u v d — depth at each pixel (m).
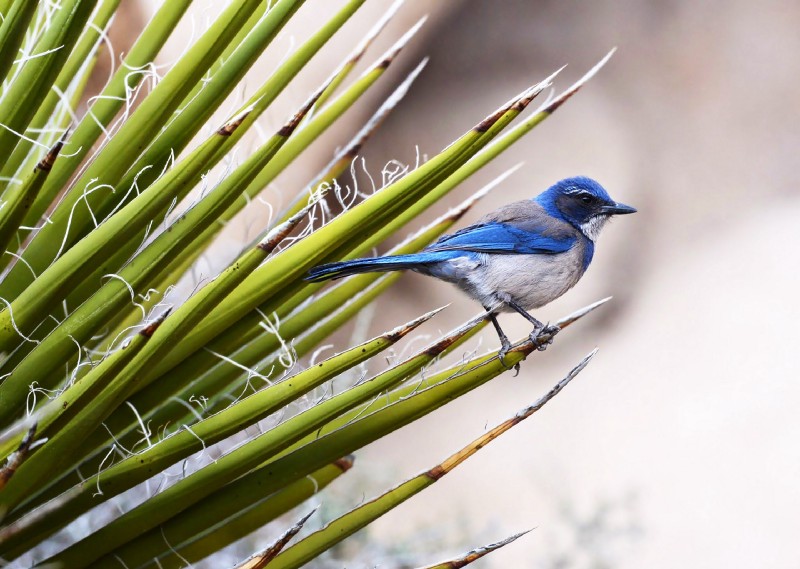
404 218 6.70
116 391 4.72
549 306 22.62
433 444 20.88
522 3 22.56
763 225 23.33
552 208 10.74
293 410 7.58
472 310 22.27
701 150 23.73
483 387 22.12
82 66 6.66
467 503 18.77
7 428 5.02
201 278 6.38
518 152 22.97
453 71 22.23
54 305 4.82
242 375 6.32
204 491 5.16
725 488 18.86
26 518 5.16
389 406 5.41
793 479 18.77
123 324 6.24
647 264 23.25
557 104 6.82
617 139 23.42
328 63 17.25
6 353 4.90
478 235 9.81
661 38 23.75
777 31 23.86
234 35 5.23
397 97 6.97
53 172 5.72
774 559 17.55
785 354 21.03
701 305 22.38
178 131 5.46
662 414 20.59
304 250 5.33
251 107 4.89
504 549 16.41
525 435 20.78
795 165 23.69
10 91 4.77
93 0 4.57
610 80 23.50
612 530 12.74
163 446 5.06
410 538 11.28
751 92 23.88
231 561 9.36
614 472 19.55
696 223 23.47
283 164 6.70
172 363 5.44
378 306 22.27
